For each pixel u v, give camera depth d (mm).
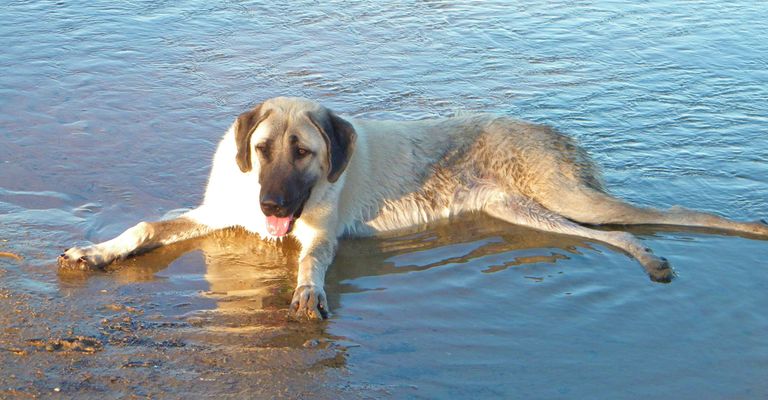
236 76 4750
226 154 3648
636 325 3256
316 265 3434
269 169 3465
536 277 3477
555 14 5625
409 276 3482
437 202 3826
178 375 2992
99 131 4219
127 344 3100
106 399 2902
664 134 4324
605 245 3656
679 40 5281
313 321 3236
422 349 3135
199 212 3654
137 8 5523
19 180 3855
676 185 3971
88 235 3586
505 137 3895
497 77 4824
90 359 3035
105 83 4629
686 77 4848
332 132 3527
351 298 3361
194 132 4250
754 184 3979
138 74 4730
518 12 5645
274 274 3480
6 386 2928
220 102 4500
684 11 5707
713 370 3084
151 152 4090
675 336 3213
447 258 3590
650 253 3545
